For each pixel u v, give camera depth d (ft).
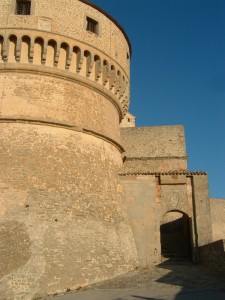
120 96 84.07
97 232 65.26
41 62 70.18
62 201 63.21
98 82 76.64
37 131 66.80
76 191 65.82
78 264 59.72
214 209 125.29
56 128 68.59
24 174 62.64
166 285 55.98
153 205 79.00
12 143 64.85
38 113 67.51
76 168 67.72
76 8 75.97
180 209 78.74
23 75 69.36
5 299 52.03
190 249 80.28
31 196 61.16
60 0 74.43
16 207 59.67
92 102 75.00
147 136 107.96
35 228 58.70
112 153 78.64
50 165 65.05
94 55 75.77
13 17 70.74
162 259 79.51
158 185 80.69
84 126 71.10
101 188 70.74
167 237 99.76
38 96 68.64
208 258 67.72
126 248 71.20
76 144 69.67
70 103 71.15
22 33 69.62
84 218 64.64
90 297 50.78
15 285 53.36
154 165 104.37
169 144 106.73
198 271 65.05
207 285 53.83
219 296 45.93
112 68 79.92
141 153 106.11
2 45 69.62
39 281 54.85
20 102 67.46
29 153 64.54
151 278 61.67
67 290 56.75
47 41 70.54
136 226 77.46
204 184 80.07
